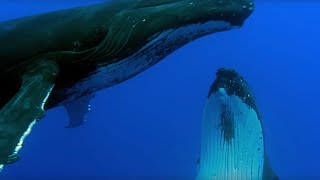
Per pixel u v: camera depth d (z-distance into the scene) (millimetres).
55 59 7578
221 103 8539
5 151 5324
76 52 7629
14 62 7605
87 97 10648
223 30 7730
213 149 8938
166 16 7418
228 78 8398
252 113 8531
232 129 8656
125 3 8023
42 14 8297
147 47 7613
